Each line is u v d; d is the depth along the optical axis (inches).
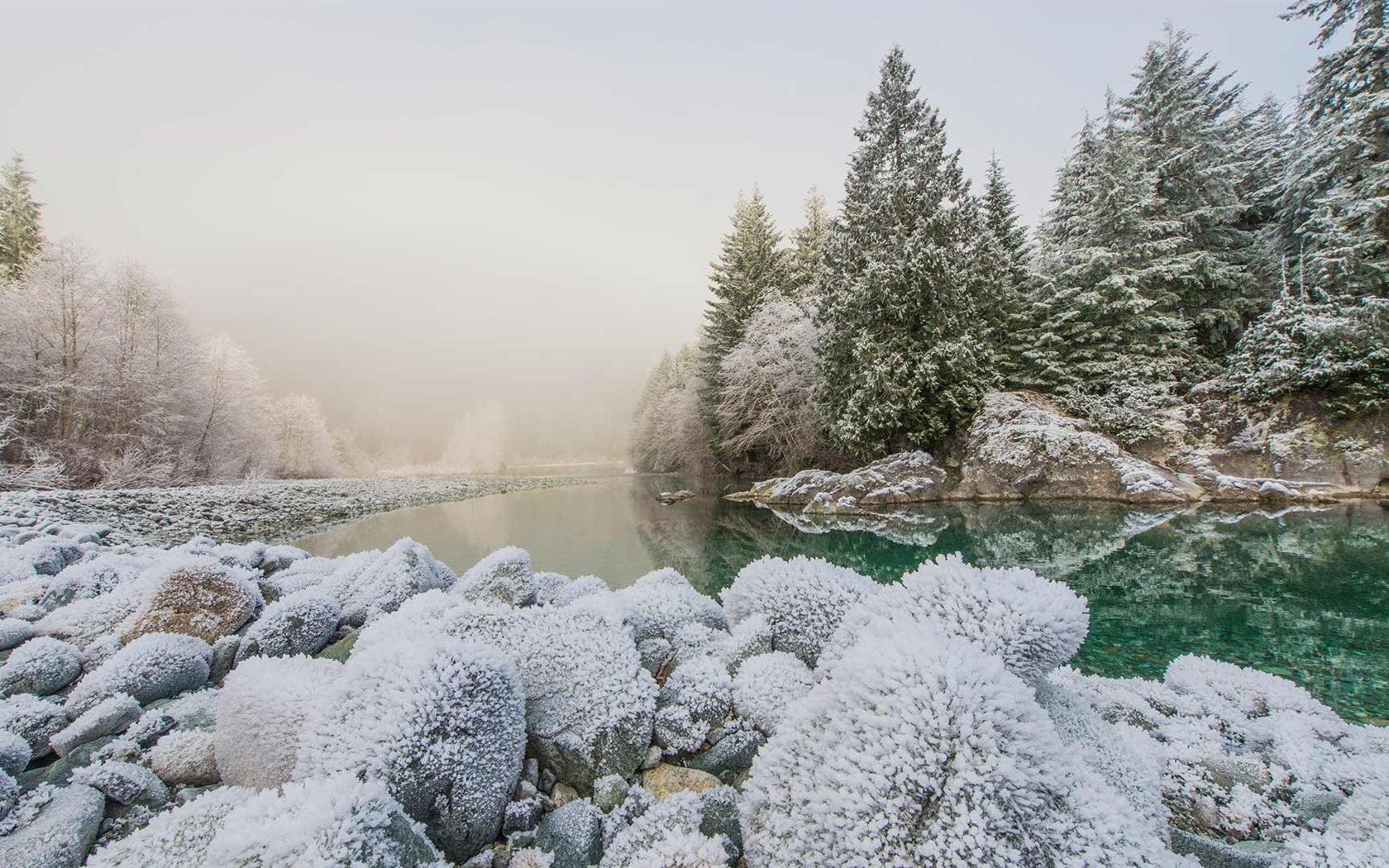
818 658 103.7
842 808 56.4
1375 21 545.6
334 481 1082.7
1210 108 804.6
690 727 92.6
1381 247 547.5
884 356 624.7
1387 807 73.6
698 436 1096.8
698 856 65.1
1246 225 775.7
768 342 808.9
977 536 391.2
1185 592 243.4
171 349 813.9
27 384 701.3
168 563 143.9
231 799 70.3
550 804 82.5
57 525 285.9
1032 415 600.1
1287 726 100.8
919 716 57.4
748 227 1005.2
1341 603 222.7
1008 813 52.5
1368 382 511.8
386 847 55.2
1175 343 643.5
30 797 78.1
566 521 544.1
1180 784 89.7
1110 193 679.7
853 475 611.2
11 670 115.0
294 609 133.6
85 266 739.4
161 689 112.7
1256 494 486.9
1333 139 550.0
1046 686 85.2
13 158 962.7
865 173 750.5
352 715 73.9
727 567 325.7
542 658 96.4
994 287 684.7
